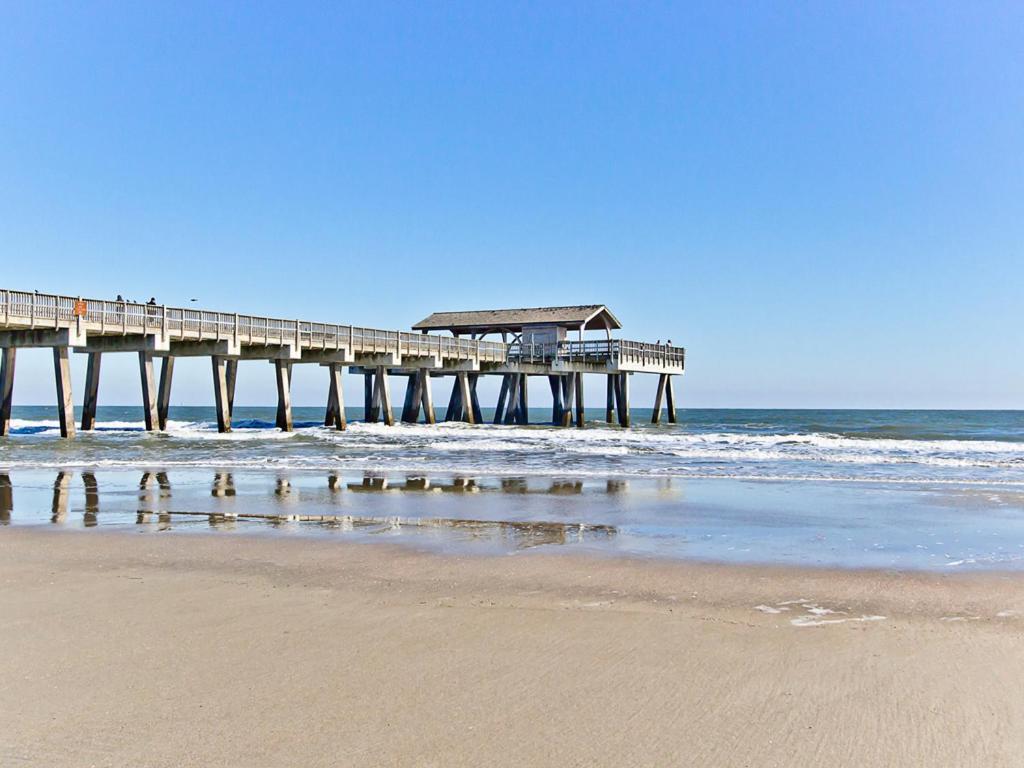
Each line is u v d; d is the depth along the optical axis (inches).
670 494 610.5
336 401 1494.8
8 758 167.0
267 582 326.0
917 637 253.4
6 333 1141.1
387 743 174.7
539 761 166.9
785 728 183.9
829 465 824.3
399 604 291.0
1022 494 610.2
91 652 233.5
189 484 665.6
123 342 1194.0
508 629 259.0
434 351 1594.5
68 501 567.8
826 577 338.6
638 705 196.4
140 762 165.5
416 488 642.2
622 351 1713.8
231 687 206.2
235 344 1272.1
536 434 1341.0
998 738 179.5
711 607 289.4
